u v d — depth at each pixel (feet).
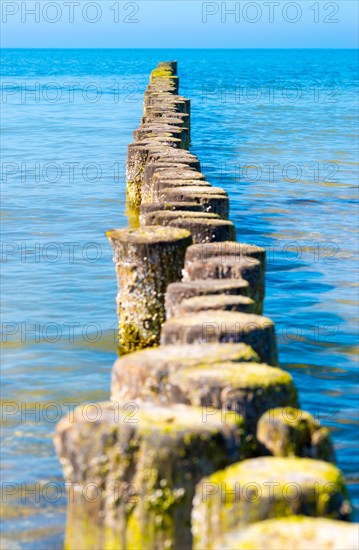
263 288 77.46
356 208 172.14
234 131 308.60
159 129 187.21
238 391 47.06
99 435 43.88
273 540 34.04
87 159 230.07
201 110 390.01
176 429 43.32
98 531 44.42
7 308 106.01
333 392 82.99
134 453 43.45
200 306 63.36
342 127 322.55
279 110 391.45
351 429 74.38
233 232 92.27
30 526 59.11
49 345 93.50
